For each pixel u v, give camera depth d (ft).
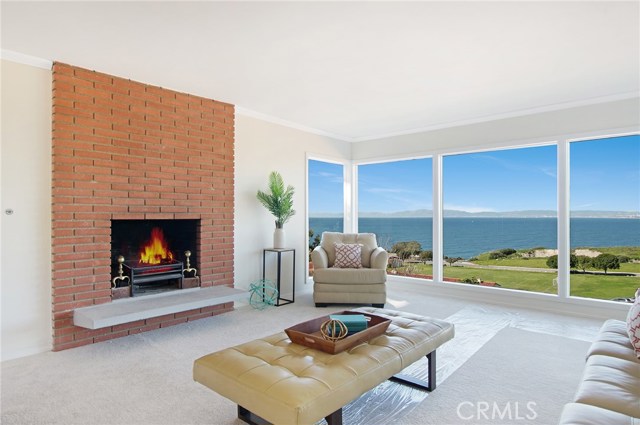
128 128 11.68
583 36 8.82
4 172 9.66
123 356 9.78
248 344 6.98
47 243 10.29
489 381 8.31
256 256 16.03
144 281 12.26
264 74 11.37
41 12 7.75
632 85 12.29
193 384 8.13
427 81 11.94
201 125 13.62
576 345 10.61
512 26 8.35
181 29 8.54
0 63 9.59
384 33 8.70
